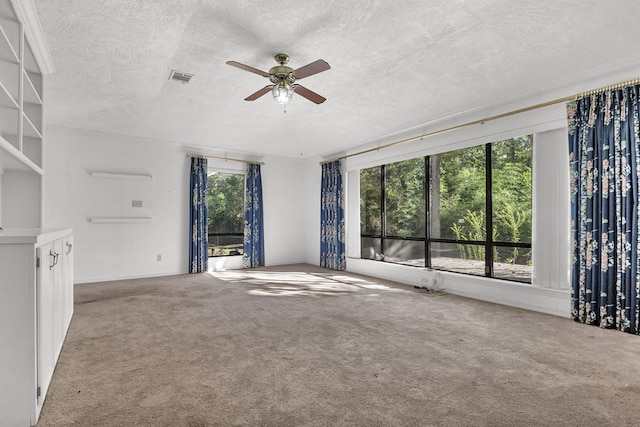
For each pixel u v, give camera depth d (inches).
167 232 237.1
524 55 115.3
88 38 97.4
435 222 195.5
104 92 141.8
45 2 80.0
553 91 142.0
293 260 299.1
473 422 66.6
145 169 229.3
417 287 194.2
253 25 99.0
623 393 77.2
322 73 131.2
